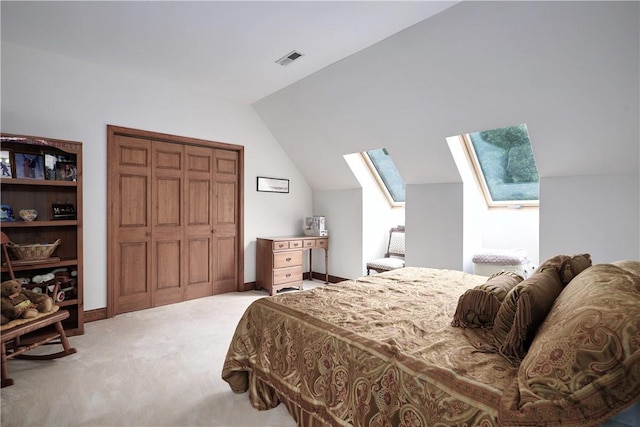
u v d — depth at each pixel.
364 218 5.05
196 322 3.52
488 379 1.20
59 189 3.34
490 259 3.71
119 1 2.43
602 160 2.92
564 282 1.71
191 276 4.37
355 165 4.91
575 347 0.93
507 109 3.01
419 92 3.31
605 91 2.50
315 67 3.56
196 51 3.22
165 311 3.88
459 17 2.53
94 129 3.55
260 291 4.85
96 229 3.57
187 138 4.25
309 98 4.16
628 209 2.88
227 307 4.05
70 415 1.94
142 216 3.94
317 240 5.24
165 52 3.24
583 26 2.24
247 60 3.40
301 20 2.65
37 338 2.91
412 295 2.32
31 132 3.19
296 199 5.54
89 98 3.52
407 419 1.26
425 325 1.74
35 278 3.04
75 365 2.55
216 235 4.60
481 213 4.38
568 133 2.90
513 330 1.37
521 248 4.19
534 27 2.37
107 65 3.56
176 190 4.21
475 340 1.55
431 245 4.25
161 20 2.68
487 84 2.90
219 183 4.62
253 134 4.94
